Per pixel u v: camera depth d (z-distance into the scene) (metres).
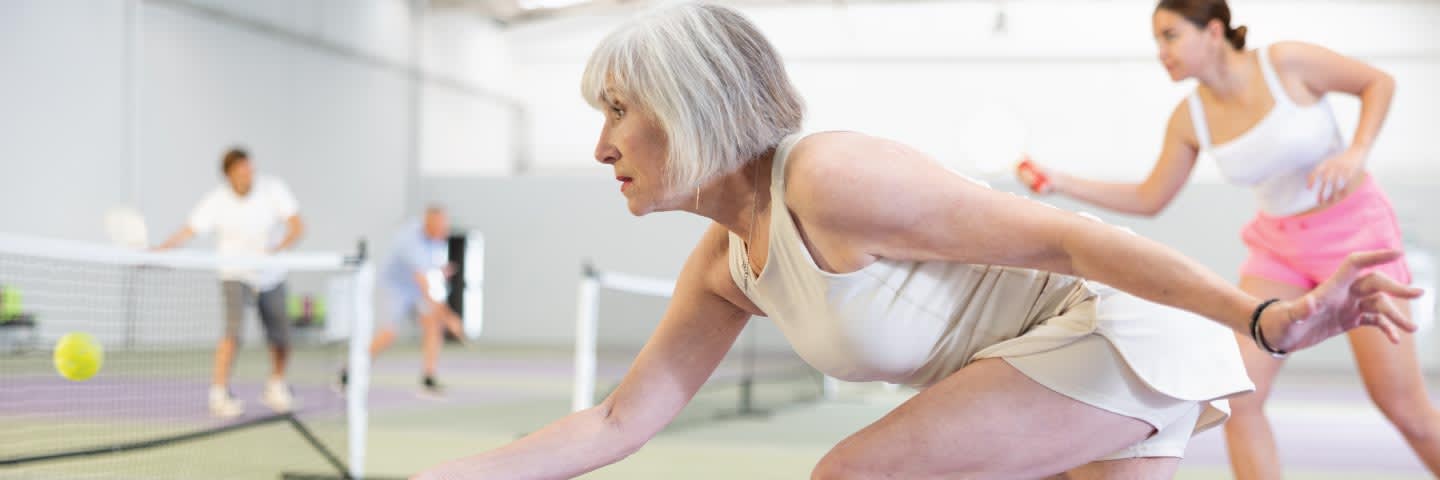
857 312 1.86
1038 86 21.28
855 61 21.80
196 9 15.27
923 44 21.61
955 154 21.39
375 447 6.30
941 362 1.98
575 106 23.08
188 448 5.91
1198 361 1.88
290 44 17.20
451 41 21.50
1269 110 3.18
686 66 1.76
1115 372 1.85
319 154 17.94
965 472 1.89
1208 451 6.62
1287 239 3.31
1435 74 20.14
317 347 13.87
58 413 7.15
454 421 7.75
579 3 22.48
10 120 12.72
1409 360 3.10
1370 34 20.30
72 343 3.97
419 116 20.69
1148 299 1.63
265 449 5.98
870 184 1.71
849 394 11.16
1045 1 21.23
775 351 16.05
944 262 1.87
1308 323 1.50
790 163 1.80
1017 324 1.95
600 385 11.17
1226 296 1.56
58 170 13.30
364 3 18.97
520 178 20.47
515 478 2.13
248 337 15.56
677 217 20.03
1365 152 3.04
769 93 1.84
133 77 14.27
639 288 7.25
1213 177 20.27
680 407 2.24
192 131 15.28
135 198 14.31
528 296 20.38
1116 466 1.97
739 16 1.85
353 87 18.77
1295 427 8.49
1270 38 20.58
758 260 1.95
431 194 20.58
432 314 9.98
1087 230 1.64
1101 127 21.05
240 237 7.60
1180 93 20.83
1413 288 1.46
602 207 20.22
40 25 13.05
